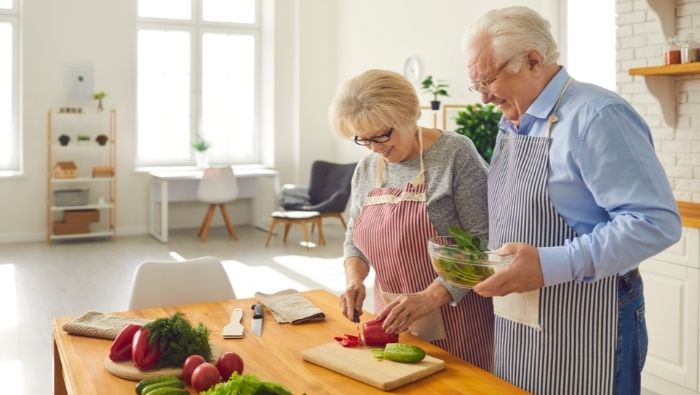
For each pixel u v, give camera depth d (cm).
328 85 957
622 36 432
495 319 193
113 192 843
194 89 927
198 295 267
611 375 169
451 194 207
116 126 865
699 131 397
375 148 204
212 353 181
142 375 166
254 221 938
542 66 168
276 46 934
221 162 955
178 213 916
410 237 208
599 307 168
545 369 175
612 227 153
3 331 470
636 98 428
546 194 170
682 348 347
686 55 373
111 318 215
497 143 193
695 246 337
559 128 167
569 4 526
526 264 154
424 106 743
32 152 823
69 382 167
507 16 165
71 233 814
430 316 206
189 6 916
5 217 818
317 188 859
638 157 155
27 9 805
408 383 163
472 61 171
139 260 714
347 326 212
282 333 205
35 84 818
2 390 364
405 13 777
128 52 861
